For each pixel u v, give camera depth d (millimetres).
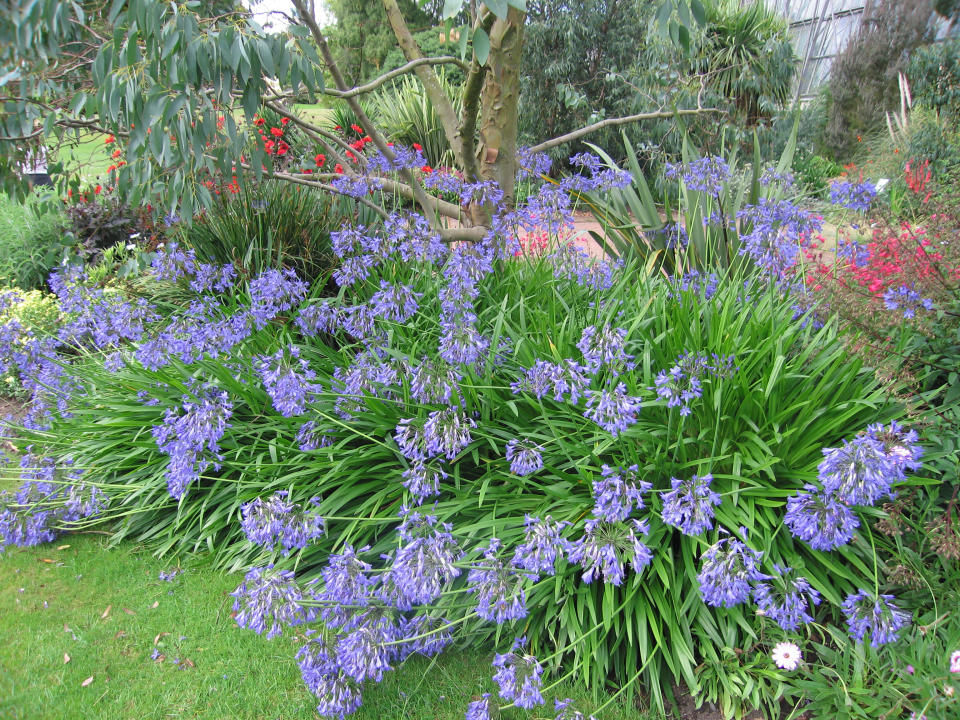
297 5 3443
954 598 2670
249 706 2699
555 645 2816
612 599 2713
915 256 3240
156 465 3832
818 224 3639
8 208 6902
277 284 3584
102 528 3861
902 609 2719
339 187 4422
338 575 2494
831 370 3051
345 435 3418
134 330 3754
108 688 2777
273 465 3297
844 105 13055
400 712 2650
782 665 2455
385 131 10297
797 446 2998
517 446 3000
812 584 2684
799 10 18297
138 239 6379
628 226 5020
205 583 3385
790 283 3762
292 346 3340
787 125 10641
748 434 2988
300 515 2787
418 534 2668
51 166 3703
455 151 4348
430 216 4410
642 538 2781
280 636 3029
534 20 12164
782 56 10180
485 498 3074
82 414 4152
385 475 3250
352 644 2426
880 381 3072
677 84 7703
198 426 3016
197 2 2682
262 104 3639
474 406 3342
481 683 2758
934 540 2764
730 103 7906
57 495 3795
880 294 3301
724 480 2916
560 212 4242
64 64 3301
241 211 5023
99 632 3074
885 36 12492
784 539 2809
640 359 3402
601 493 2506
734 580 2273
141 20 2562
